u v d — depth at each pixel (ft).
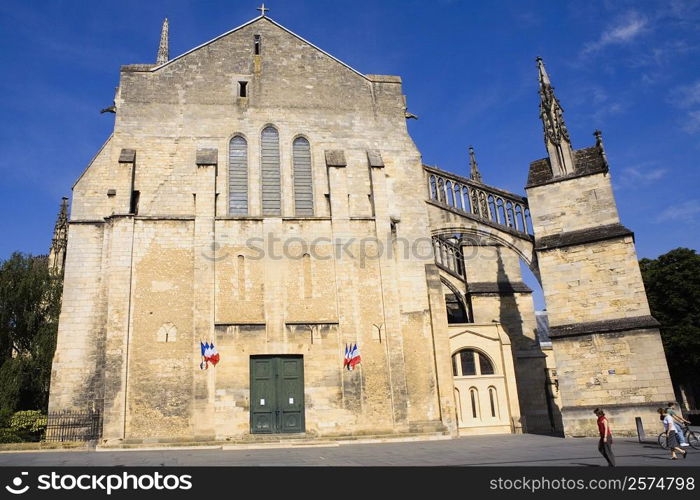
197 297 106.01
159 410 100.63
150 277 106.52
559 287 104.32
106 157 115.65
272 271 110.11
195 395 101.24
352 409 105.81
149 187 114.01
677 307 157.69
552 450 78.69
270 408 104.63
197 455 81.87
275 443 96.37
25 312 140.26
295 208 118.73
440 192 126.11
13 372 127.75
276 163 120.98
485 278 145.07
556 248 105.91
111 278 104.88
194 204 114.11
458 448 85.87
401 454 78.69
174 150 116.98
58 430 99.14
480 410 125.70
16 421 106.01
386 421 106.22
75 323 105.19
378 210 117.60
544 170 112.47
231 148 119.96
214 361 103.40
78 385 102.47
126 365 101.60
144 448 95.50
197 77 122.21
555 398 152.66
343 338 108.78
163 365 102.68
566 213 107.55
